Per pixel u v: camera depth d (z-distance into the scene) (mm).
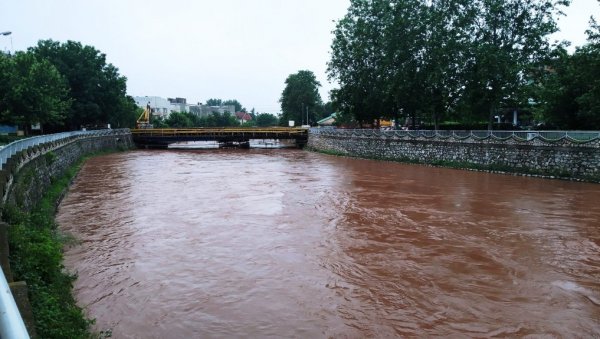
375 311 9805
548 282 11242
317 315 9641
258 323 9297
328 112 107875
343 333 8867
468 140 33875
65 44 55250
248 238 15258
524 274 11789
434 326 9109
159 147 66250
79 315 8531
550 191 23219
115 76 58938
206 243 14719
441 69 35500
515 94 34312
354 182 27938
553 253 13422
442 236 15305
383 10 43844
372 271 12125
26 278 8125
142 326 9172
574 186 24578
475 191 23844
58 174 26578
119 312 9805
